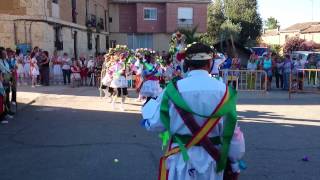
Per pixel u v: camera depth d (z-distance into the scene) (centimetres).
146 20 4459
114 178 629
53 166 695
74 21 3209
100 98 1638
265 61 2091
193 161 314
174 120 320
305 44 5016
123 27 4509
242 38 5494
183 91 317
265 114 1266
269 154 771
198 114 313
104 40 4228
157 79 1266
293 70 2019
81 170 671
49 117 1187
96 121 1116
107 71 1386
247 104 1511
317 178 633
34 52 2152
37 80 2184
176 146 323
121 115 1223
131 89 1961
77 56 3253
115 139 889
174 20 4447
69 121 1118
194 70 330
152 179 623
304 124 1093
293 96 1798
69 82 2333
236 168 336
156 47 4516
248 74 1953
